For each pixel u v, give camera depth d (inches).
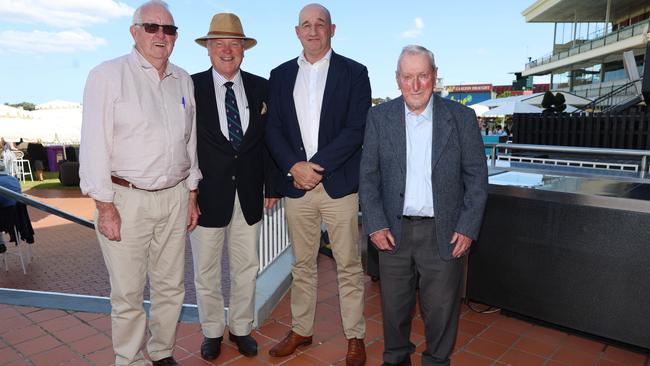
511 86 1825.8
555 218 109.0
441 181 84.7
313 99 99.6
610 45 970.7
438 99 87.5
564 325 110.9
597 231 103.3
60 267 242.5
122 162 84.6
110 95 81.3
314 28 94.0
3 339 112.0
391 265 91.4
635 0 1101.1
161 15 83.0
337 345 113.7
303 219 102.9
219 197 101.0
